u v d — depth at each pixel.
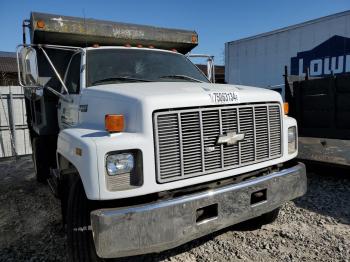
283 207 4.81
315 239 3.84
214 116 3.06
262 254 3.57
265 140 3.49
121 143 2.72
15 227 4.55
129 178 2.78
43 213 5.02
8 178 7.51
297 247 3.68
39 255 3.70
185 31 6.00
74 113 3.98
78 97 3.87
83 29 5.02
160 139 2.83
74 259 3.06
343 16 9.85
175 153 2.89
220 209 3.07
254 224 4.29
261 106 3.43
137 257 3.59
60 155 3.66
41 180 6.41
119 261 3.50
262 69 12.74
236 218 3.19
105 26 5.19
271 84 12.40
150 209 2.73
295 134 3.91
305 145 5.90
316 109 5.72
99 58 4.26
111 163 2.72
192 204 2.90
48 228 4.45
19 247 3.92
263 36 12.53
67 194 3.64
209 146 3.05
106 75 4.11
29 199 5.75
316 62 10.77
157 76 4.34
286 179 3.59
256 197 3.41
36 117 6.20
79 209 3.03
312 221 4.31
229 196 3.12
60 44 5.31
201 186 3.11
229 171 3.19
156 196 2.92
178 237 2.85
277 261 3.42
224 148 3.15
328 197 5.11
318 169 6.18
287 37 11.64
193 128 2.96
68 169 3.29
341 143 5.37
